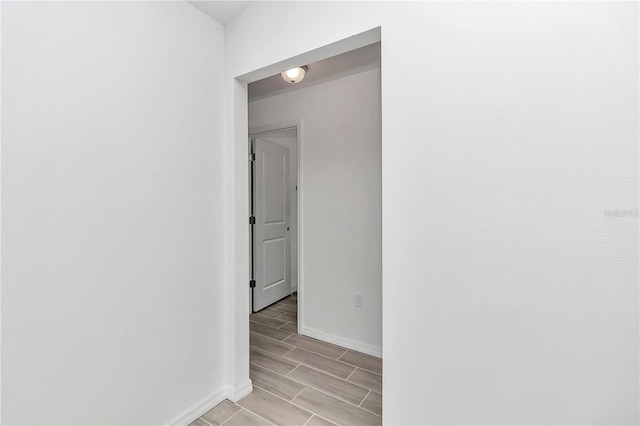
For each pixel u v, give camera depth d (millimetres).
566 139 1007
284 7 1593
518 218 1082
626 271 944
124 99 1357
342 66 2475
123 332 1368
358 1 1366
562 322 1030
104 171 1292
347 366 2297
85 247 1239
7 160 1041
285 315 3396
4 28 1034
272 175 3699
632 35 924
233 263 1833
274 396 1910
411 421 1296
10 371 1057
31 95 1091
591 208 980
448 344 1212
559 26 1012
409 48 1254
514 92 1077
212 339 1786
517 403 1105
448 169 1191
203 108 1714
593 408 1000
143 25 1429
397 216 1297
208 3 1658
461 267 1180
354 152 2566
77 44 1208
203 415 1722
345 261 2635
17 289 1068
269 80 2756
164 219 1527
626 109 933
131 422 1398
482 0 1125
